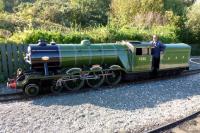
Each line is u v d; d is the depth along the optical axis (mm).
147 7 30906
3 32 18344
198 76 16469
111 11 36625
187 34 28844
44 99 11141
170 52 15484
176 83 14445
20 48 13945
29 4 48094
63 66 12422
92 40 17547
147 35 21297
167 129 9000
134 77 14375
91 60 12891
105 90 12586
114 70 13516
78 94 11914
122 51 13750
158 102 11461
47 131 8516
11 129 8562
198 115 10273
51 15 39531
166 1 35875
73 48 12453
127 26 23953
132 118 9727
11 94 11688
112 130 8781
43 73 11961
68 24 38281
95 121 9344
